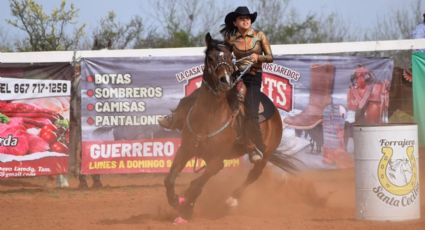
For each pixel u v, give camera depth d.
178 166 14.80
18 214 16.80
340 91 23.33
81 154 22.17
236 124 14.95
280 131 17.36
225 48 14.16
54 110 21.88
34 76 21.75
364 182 14.37
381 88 23.62
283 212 16.69
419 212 14.59
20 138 21.70
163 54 23.52
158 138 22.28
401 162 14.16
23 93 21.70
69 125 22.05
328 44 23.62
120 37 47.41
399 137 14.14
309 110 23.12
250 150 15.37
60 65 21.88
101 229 13.69
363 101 23.48
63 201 19.45
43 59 23.05
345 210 16.70
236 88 15.19
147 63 22.23
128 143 22.17
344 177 24.34
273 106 16.86
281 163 18.81
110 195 20.81
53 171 21.88
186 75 22.42
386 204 14.18
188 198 14.86
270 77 22.95
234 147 15.30
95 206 18.34
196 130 14.44
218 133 14.48
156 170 22.28
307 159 23.09
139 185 23.44
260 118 16.08
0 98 21.59
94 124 22.08
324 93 23.22
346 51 23.56
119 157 22.16
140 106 22.22
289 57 22.98
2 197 20.52
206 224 14.20
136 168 22.22
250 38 15.78
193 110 14.55
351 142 23.41
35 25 41.94
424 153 25.86
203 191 19.12
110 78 22.11
